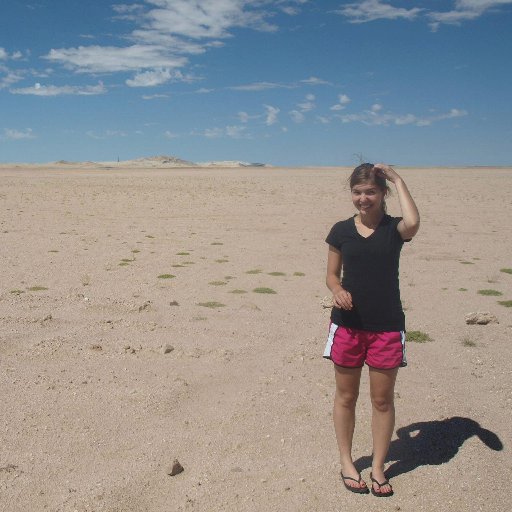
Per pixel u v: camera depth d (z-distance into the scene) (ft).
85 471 14.94
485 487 14.51
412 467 15.46
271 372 21.75
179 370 21.76
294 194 124.57
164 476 14.80
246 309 31.01
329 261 15.03
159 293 34.47
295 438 16.83
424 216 84.79
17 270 40.96
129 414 18.10
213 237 61.26
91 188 136.77
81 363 22.20
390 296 14.25
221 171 300.61
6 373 20.94
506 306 33.14
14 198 106.73
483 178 201.26
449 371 22.29
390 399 14.55
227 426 17.46
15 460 15.38
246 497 13.99
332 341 14.73
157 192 125.70
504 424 17.80
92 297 32.58
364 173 14.15
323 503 13.88
